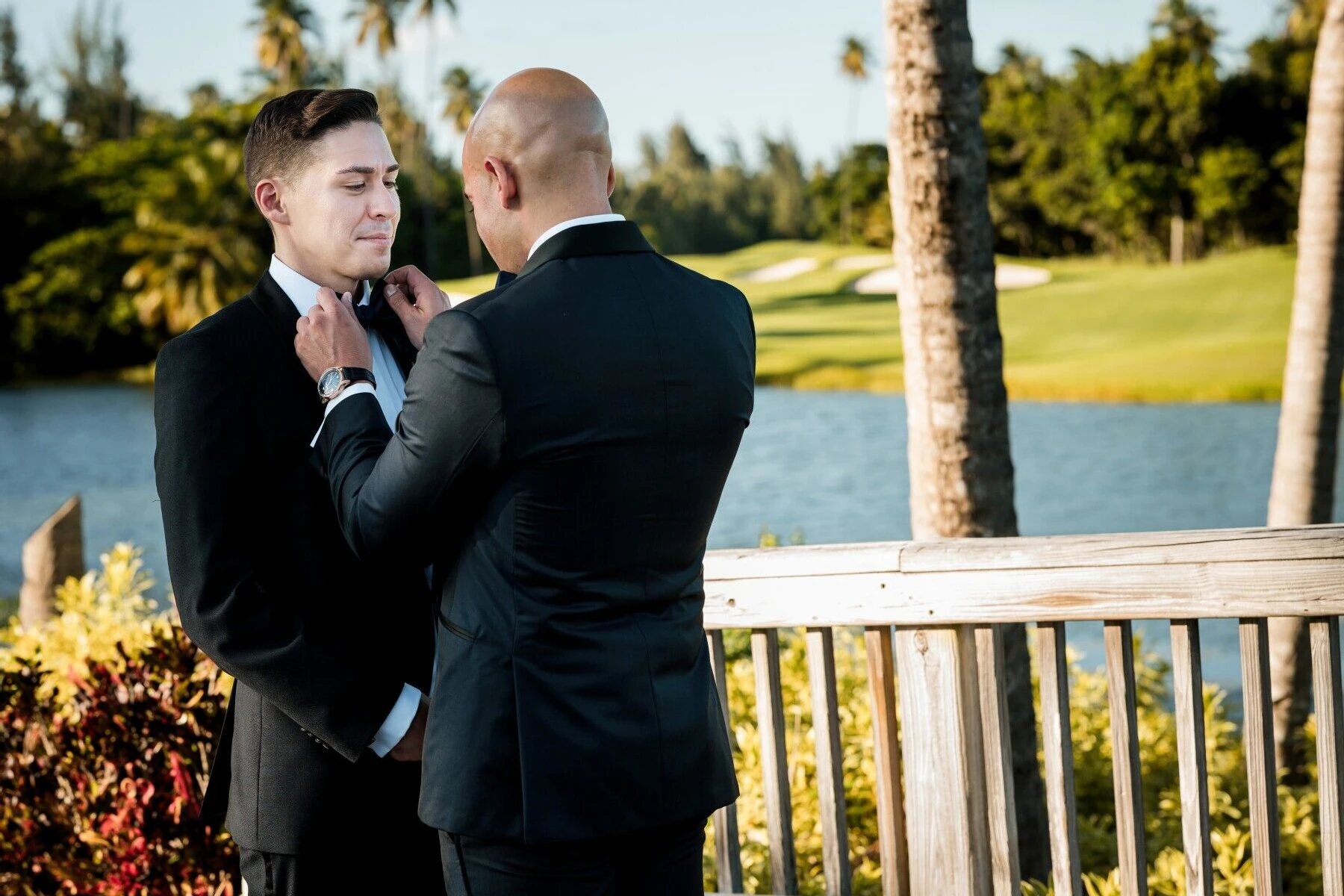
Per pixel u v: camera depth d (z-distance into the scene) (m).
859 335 41.09
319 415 1.78
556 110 1.62
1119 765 2.08
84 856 2.84
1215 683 6.54
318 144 1.83
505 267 1.69
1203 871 2.04
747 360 1.71
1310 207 4.47
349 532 1.60
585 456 1.52
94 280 49.28
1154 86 53.56
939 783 2.23
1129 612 2.01
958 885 2.21
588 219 1.62
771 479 16.81
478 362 1.49
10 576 11.49
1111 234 60.81
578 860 1.58
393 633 1.82
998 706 2.19
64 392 42.06
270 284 1.85
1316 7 52.81
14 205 51.78
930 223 3.34
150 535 14.02
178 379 1.72
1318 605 1.89
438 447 1.51
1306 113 52.84
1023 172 63.19
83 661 3.94
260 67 67.25
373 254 1.87
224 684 3.04
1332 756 1.94
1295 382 4.54
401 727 1.78
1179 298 41.84
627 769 1.57
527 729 1.54
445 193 65.62
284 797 1.83
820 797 2.36
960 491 3.38
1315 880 3.60
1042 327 39.81
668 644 1.63
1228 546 1.94
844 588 2.23
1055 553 2.05
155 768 2.87
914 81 3.30
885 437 21.22
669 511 1.60
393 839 1.88
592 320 1.54
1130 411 23.50
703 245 95.00
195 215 43.19
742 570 2.31
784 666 4.45
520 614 1.55
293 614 1.73
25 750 3.01
